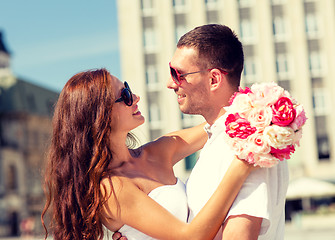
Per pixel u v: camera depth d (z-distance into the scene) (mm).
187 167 31000
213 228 2105
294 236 20766
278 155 2045
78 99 2484
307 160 31906
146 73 32781
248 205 2057
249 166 2096
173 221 2227
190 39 2410
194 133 2973
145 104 32500
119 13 33094
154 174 2586
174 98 32312
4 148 40531
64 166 2486
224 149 2266
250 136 2035
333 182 31453
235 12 32750
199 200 2322
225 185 2098
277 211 2205
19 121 42656
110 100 2471
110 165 2467
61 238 2484
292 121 2049
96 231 2375
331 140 31953
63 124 2512
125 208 2309
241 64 2426
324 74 32344
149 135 32188
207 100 2410
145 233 2305
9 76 43969
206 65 2381
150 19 33094
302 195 27125
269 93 2072
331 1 32344
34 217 41750
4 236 38812
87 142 2449
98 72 2531
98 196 2340
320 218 26703
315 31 32594
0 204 39188
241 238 2025
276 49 32625
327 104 32188
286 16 32781
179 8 33062
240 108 2096
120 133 2527
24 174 42094
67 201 2455
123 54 32938
